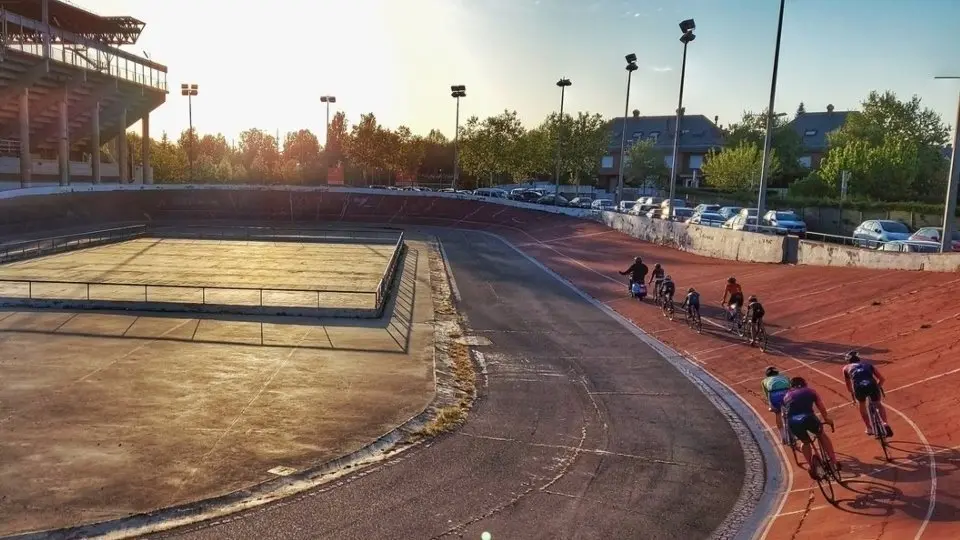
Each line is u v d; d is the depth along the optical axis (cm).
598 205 6519
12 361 1753
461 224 6600
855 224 4641
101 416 1355
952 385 1259
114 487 1037
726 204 6631
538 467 1144
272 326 2231
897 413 1230
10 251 3988
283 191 7519
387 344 2019
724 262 3189
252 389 1555
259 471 1109
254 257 4197
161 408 1410
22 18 5284
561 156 8406
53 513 951
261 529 915
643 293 2659
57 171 6425
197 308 2417
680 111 3975
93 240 4706
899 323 1708
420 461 1164
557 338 2138
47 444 1203
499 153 8644
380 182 11162
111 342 1975
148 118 7719
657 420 1394
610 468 1142
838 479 985
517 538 899
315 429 1308
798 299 2194
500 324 2341
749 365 1739
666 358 1902
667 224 3953
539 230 5488
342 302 2652
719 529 933
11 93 5459
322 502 999
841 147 6650
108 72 6366
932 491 925
